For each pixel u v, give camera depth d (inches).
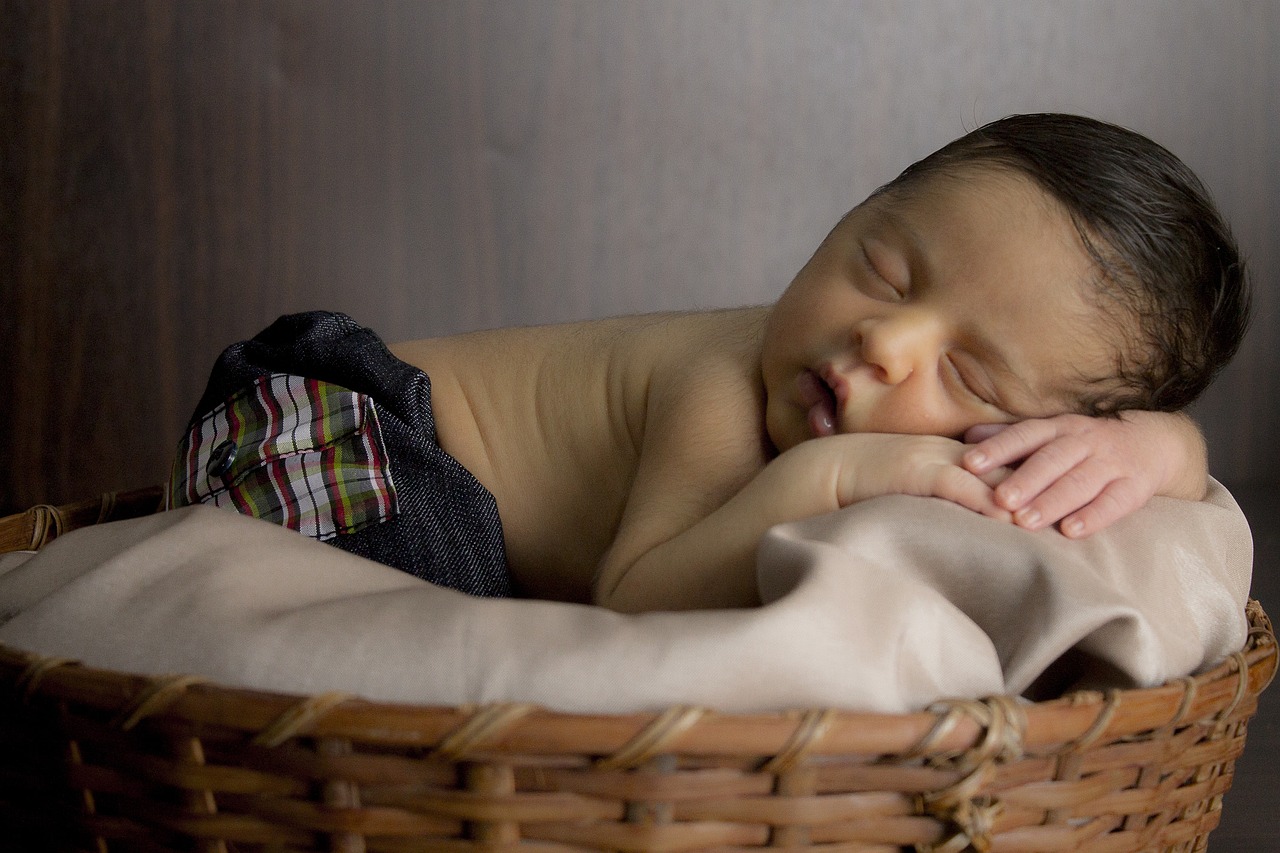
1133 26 91.7
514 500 39.8
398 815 21.1
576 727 20.2
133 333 88.0
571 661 22.1
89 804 23.3
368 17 87.3
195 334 88.6
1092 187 30.3
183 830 22.2
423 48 88.2
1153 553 28.1
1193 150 92.9
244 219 88.1
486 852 20.9
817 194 92.6
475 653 22.5
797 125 91.6
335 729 20.6
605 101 90.4
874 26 91.0
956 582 26.1
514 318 92.0
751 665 22.0
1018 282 30.2
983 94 92.1
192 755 21.7
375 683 22.5
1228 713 27.0
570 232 91.5
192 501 37.6
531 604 23.8
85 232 86.7
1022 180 30.9
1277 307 93.0
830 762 21.5
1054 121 32.5
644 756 20.3
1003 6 91.2
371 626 23.3
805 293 33.1
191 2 85.4
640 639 22.3
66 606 25.5
